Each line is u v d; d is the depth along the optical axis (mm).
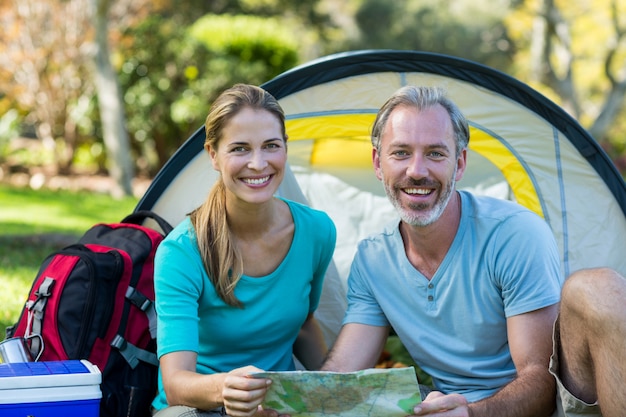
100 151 11555
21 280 4859
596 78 19391
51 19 10844
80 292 2779
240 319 2566
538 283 2383
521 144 3537
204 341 2617
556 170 3535
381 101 3500
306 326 2885
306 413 2199
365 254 2652
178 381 2330
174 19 15578
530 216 2490
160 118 10891
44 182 10594
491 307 2457
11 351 2699
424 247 2500
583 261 3543
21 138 13492
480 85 3471
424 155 2402
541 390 2287
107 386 2748
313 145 4031
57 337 2746
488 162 3896
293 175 3803
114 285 2830
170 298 2461
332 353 2619
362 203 4102
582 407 2172
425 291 2514
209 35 11367
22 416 2326
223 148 2488
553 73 14492
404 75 3467
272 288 2596
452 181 2438
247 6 17188
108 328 2791
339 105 3496
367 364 2621
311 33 18578
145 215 3314
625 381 1998
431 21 19000
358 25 19219
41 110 11164
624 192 3492
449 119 2432
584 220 3535
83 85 11078
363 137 3725
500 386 2482
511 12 18594
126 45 10734
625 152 15906
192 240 2523
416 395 2139
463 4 19031
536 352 2352
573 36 18141
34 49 10898
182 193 3436
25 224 7438
